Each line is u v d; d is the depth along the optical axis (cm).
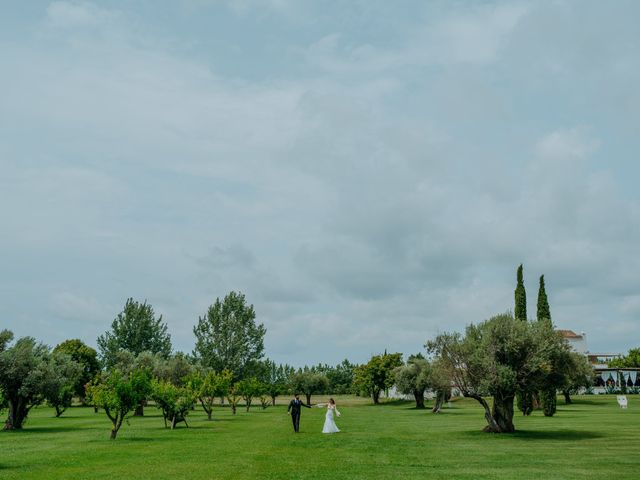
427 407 8888
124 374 7938
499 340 3778
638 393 10400
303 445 2927
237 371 10769
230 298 11250
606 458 2377
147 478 1852
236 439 3297
